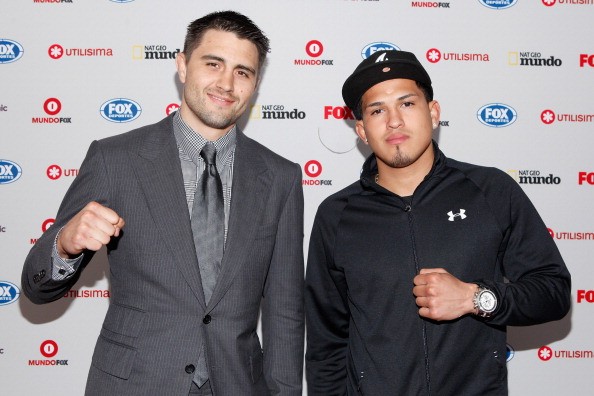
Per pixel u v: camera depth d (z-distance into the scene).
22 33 2.01
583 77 2.09
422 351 1.42
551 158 2.08
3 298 2.00
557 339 2.08
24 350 2.01
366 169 1.61
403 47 2.07
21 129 2.01
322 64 2.06
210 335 1.33
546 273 1.44
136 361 1.29
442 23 2.07
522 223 1.48
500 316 1.35
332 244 1.59
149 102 2.03
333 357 1.62
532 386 2.08
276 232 1.49
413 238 1.49
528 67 2.08
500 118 2.08
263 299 1.52
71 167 2.01
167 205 1.35
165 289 1.31
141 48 2.03
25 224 2.00
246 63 1.42
